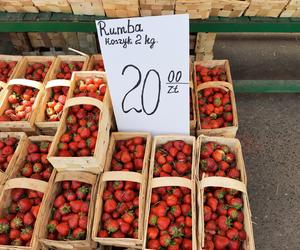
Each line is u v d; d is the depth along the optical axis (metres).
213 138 0.98
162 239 0.80
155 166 0.92
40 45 1.49
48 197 0.86
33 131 1.04
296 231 1.13
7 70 1.20
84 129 0.91
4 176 0.91
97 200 0.85
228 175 0.92
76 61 1.21
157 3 1.01
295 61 1.69
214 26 1.09
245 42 1.79
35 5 1.08
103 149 0.89
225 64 1.23
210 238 0.81
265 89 1.43
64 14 1.11
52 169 0.94
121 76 0.87
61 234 0.83
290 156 1.33
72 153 0.90
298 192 1.23
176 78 0.86
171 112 0.94
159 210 0.83
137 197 0.87
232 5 1.05
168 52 0.81
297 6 1.06
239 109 1.49
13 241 0.82
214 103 1.10
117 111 0.95
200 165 0.93
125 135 0.98
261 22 1.09
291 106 1.50
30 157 0.96
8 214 0.88
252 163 1.31
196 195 0.88
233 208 0.85
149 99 0.91
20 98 1.10
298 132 1.41
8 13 1.12
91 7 1.07
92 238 0.81
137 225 0.82
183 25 0.75
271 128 1.42
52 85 1.06
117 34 0.79
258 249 1.10
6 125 1.01
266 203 1.20
